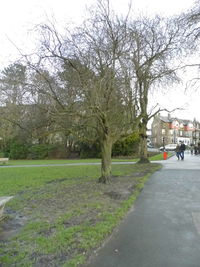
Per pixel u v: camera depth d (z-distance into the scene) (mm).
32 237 3832
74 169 14391
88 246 3461
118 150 26844
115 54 7395
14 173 13047
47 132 7492
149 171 11906
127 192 7090
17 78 6453
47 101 6641
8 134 20922
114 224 4316
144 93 10039
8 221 4730
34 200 6406
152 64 9914
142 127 16141
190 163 16500
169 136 60594
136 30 9094
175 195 6738
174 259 3129
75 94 6980
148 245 3543
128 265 3000
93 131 9867
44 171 13688
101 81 6910
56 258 3158
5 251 3383
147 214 5031
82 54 7211
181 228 4211
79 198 6438
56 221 4570
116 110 8570
